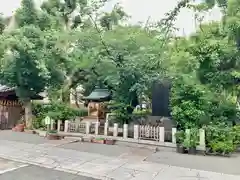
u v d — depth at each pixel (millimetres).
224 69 10203
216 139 8422
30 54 11539
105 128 10859
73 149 8867
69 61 13406
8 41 11086
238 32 9414
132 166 6828
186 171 6441
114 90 13219
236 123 9992
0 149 8641
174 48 12156
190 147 8422
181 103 9625
